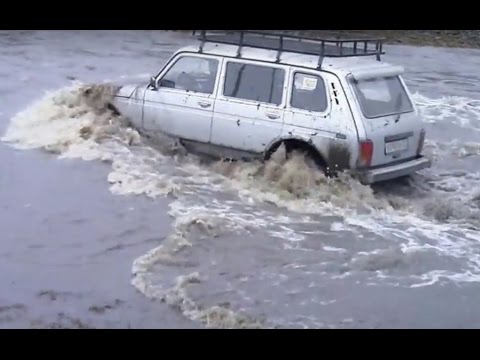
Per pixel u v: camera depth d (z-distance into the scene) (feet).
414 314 26.03
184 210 33.53
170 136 39.83
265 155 37.19
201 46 39.52
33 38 82.99
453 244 31.89
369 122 35.35
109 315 25.07
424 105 60.29
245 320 24.98
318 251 30.50
